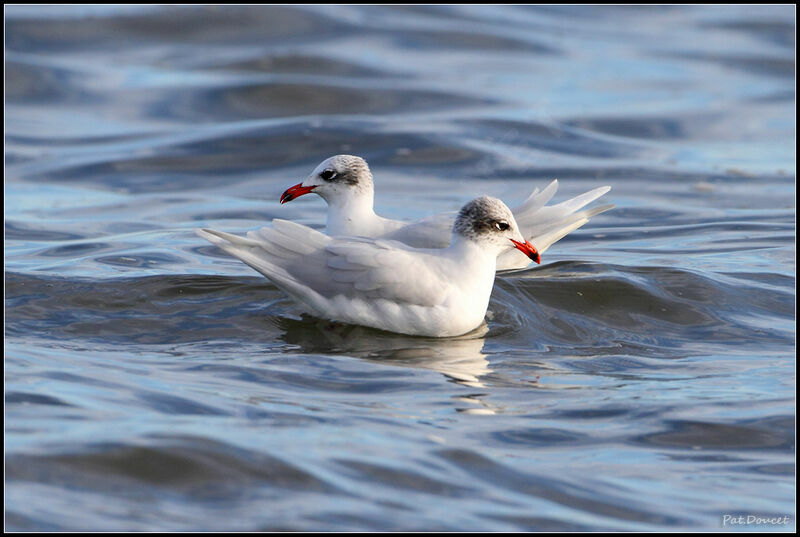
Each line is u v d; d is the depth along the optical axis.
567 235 19.38
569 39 36.19
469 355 12.80
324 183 16.52
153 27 33.47
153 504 8.18
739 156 25.77
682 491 9.12
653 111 29.17
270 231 13.67
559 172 24.38
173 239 18.03
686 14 39.81
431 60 32.72
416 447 9.62
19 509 7.93
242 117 27.94
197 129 26.80
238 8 34.62
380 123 27.06
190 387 11.02
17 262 15.99
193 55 31.95
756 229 19.44
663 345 13.43
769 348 13.29
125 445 9.00
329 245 13.66
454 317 13.41
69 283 14.56
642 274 15.68
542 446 9.93
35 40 31.98
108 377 11.16
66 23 33.12
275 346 12.79
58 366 11.43
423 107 28.89
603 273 15.59
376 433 9.92
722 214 20.77
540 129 27.36
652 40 36.56
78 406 10.08
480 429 10.27
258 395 10.91
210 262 16.30
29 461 8.64
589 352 13.10
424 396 11.20
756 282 15.77
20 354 11.82
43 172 23.69
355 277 13.38
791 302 15.02
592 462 9.60
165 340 12.86
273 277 13.45
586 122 28.19
